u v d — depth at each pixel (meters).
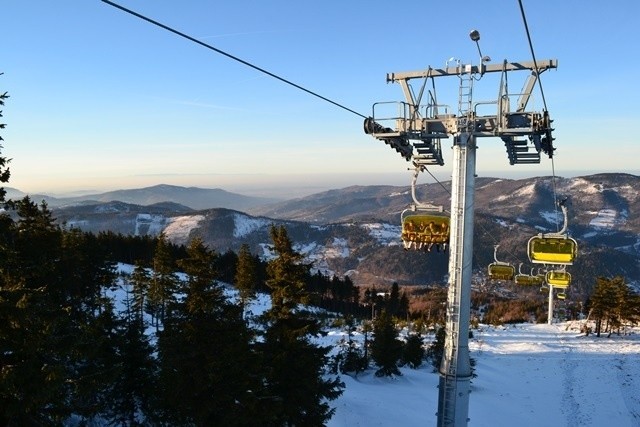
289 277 21.22
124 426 21.09
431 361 59.72
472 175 10.77
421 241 13.22
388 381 45.78
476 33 9.77
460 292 10.82
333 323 81.62
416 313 128.88
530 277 55.03
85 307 42.03
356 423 29.84
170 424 18.64
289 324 21.36
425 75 11.16
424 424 32.72
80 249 43.50
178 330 17.55
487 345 68.56
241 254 56.25
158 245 55.59
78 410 14.45
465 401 10.85
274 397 18.77
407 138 11.33
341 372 48.25
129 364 20.81
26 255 17.70
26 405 11.59
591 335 76.81
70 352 13.27
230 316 17.83
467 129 10.65
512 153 12.05
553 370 54.53
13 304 11.81
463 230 10.77
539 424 37.31
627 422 38.88
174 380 17.14
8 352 12.66
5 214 13.17
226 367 17.23
